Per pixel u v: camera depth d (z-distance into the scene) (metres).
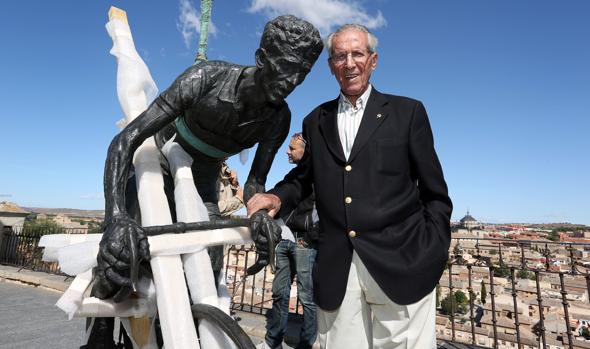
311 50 1.24
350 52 1.79
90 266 1.06
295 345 3.85
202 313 1.11
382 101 1.87
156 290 1.13
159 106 1.28
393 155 1.74
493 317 3.84
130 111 1.41
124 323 1.34
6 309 4.69
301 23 1.21
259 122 1.45
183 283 1.14
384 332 1.73
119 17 1.58
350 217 1.72
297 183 2.00
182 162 1.43
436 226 1.66
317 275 1.85
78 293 1.08
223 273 1.56
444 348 3.80
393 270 1.60
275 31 1.21
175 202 1.40
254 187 1.66
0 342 3.46
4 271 6.65
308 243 3.51
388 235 1.66
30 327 3.97
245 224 1.27
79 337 3.73
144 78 1.48
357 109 1.91
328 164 1.88
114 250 0.98
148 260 1.07
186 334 1.07
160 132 1.61
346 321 1.79
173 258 1.15
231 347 1.11
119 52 1.49
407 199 1.72
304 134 2.17
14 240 7.73
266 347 3.54
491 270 3.96
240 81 1.36
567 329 3.43
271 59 1.22
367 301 1.77
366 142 1.77
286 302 3.59
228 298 1.47
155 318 1.30
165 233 1.14
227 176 4.81
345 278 1.74
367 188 1.72
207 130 1.43
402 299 1.58
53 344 3.49
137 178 1.35
